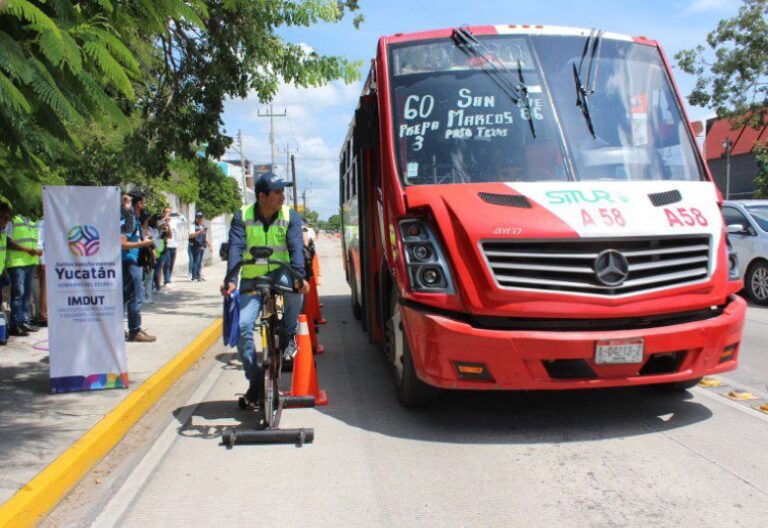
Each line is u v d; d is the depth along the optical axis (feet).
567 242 16.15
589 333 16.05
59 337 21.21
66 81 14.07
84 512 13.66
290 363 26.63
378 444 17.13
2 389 21.62
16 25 13.44
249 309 18.67
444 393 21.50
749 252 40.24
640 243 16.44
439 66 20.31
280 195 17.88
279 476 15.24
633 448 16.16
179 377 25.45
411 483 14.55
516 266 16.11
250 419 19.86
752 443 16.26
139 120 38.42
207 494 14.35
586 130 19.27
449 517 12.85
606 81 20.20
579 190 17.47
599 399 20.31
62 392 21.18
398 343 19.60
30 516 12.96
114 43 15.15
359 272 31.60
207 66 39.86
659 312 16.48
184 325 35.01
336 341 32.32
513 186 17.67
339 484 14.64
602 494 13.62
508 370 16.05
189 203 98.84
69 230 21.26
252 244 18.42
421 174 18.63
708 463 15.05
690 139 20.03
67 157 16.81
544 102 19.60
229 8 33.32
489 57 20.35
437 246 17.03
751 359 25.39
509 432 17.66
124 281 29.66
